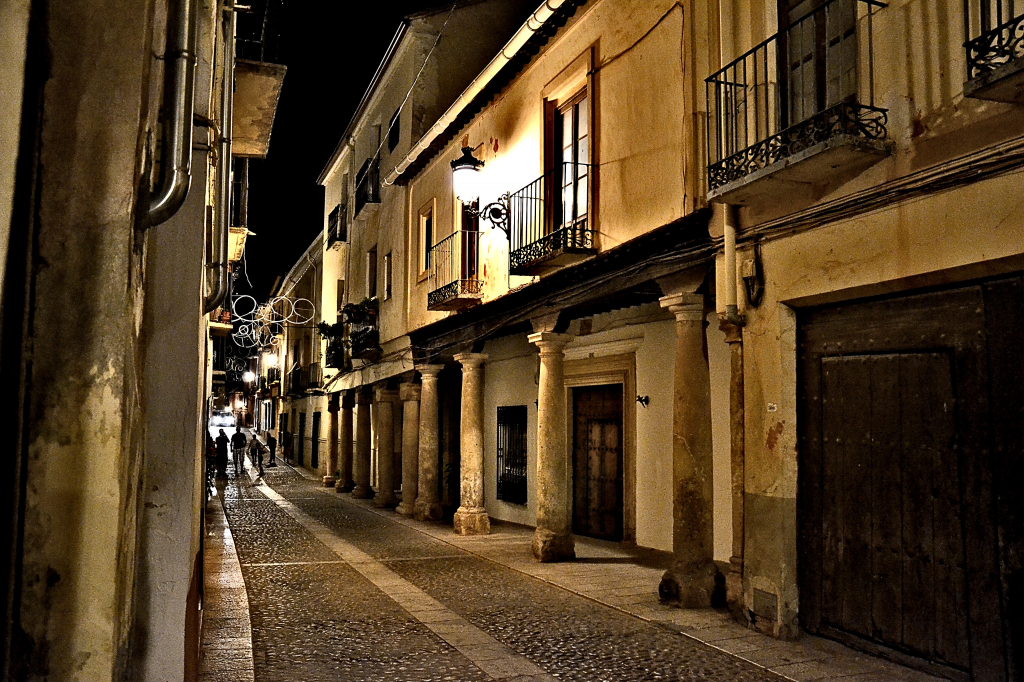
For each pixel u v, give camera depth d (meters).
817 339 6.43
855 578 5.95
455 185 11.17
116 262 1.69
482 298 12.69
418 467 16.28
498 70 11.74
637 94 8.87
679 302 7.82
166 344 2.77
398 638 6.63
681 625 6.88
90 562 1.64
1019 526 4.75
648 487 10.95
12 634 1.59
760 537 6.67
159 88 2.18
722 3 7.32
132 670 2.59
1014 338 4.83
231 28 3.88
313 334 30.42
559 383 10.53
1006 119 4.72
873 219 5.66
